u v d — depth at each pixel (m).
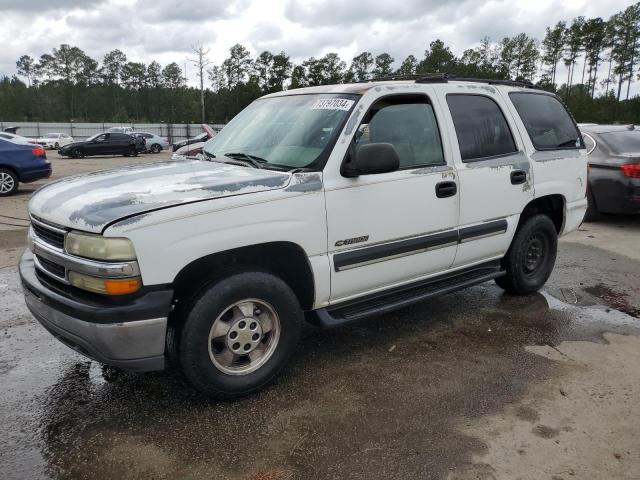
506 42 80.25
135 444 2.92
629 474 2.69
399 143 3.91
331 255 3.54
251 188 3.17
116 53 107.62
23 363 3.86
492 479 2.65
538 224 5.05
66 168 22.02
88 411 3.24
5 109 93.81
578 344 4.25
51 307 3.03
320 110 3.84
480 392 3.48
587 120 66.88
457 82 4.50
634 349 4.16
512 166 4.65
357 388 3.53
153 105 102.56
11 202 11.35
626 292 5.56
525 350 4.13
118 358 2.89
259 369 3.38
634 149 8.64
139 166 3.97
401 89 3.96
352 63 74.50
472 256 4.51
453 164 4.21
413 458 2.80
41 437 2.98
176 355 3.13
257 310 3.36
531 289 5.26
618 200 8.42
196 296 3.08
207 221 2.97
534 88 5.24
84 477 2.66
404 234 3.91
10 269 6.18
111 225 2.76
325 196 3.43
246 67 74.56
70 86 101.25
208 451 2.86
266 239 3.19
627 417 3.20
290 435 3.00
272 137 3.92
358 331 4.49
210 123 72.81
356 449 2.88
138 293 2.83
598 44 80.25
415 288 4.23
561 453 2.85
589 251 7.27
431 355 4.03
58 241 3.08
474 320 4.75
